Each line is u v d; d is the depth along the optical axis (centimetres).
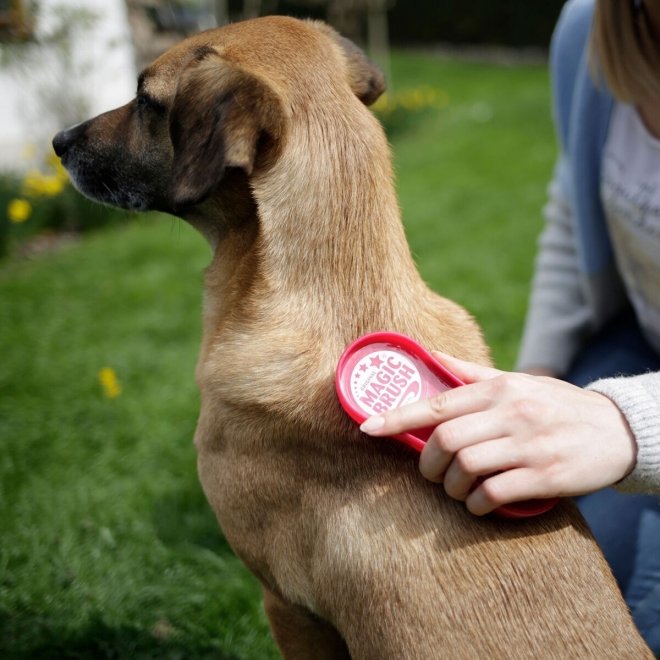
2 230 219
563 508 64
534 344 98
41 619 89
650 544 76
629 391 62
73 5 269
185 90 67
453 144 344
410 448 64
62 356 151
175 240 226
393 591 61
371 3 478
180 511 108
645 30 79
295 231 68
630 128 84
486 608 59
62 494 108
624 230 85
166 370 146
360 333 66
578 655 58
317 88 70
